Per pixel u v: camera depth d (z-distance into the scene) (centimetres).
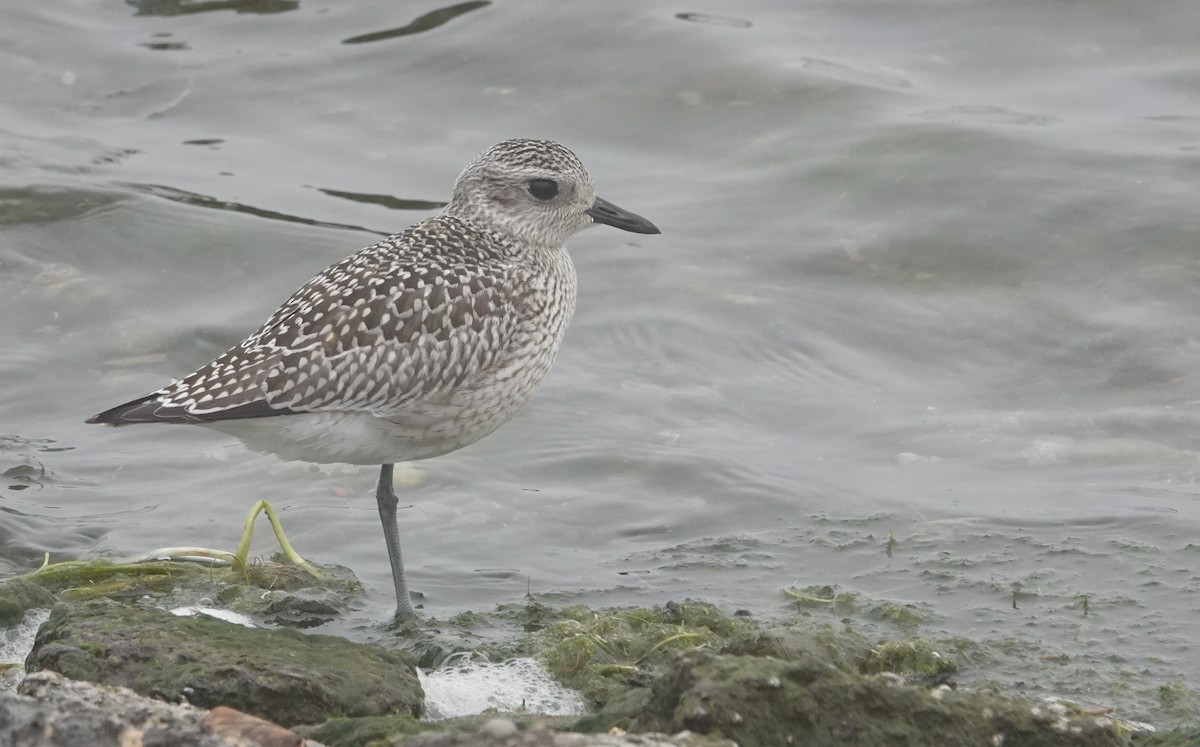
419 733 766
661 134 1855
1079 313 1534
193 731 716
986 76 1900
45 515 1239
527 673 979
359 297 1045
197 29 2058
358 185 1788
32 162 1780
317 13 2072
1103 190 1675
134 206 1717
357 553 1205
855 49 1962
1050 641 1039
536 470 1335
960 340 1517
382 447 1075
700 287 1602
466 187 1172
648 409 1423
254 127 1897
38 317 1555
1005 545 1193
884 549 1193
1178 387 1421
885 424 1395
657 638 1025
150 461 1348
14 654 981
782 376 1478
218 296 1609
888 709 799
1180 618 1070
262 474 1330
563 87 1933
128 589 1099
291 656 900
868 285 1605
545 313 1130
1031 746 809
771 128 1838
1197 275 1562
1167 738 862
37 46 1997
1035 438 1365
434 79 1961
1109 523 1224
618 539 1230
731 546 1207
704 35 1977
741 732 771
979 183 1706
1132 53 1920
